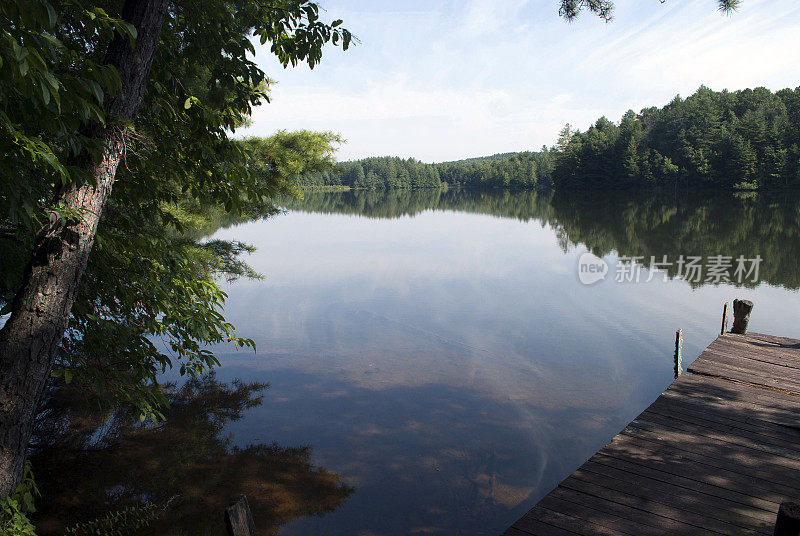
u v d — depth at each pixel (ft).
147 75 9.36
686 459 12.64
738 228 89.81
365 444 18.04
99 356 11.78
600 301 40.45
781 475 11.86
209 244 34.96
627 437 13.88
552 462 16.74
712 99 275.80
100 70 6.91
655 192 234.79
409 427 19.40
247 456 17.19
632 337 30.91
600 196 240.73
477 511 14.08
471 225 115.75
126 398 12.05
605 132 297.94
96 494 14.64
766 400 16.34
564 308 38.22
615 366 25.98
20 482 8.79
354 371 25.61
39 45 5.80
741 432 14.12
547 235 90.53
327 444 18.08
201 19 11.45
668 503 10.75
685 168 223.10
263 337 31.68
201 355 12.35
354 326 34.01
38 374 8.23
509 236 90.02
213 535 12.92
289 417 20.33
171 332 11.94
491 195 333.01
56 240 8.30
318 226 116.26
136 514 13.74
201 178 12.44
